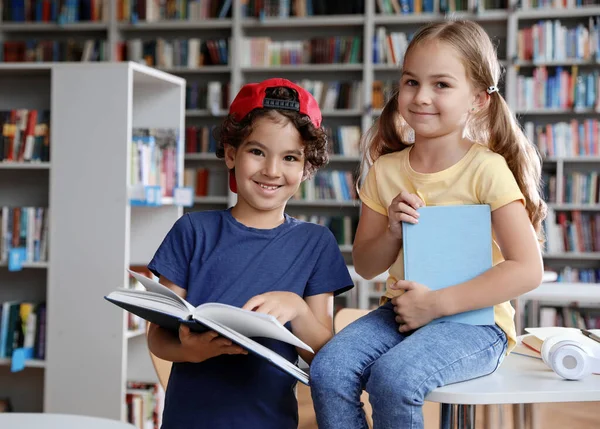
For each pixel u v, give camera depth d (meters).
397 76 5.83
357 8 5.71
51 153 3.20
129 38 6.15
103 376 3.12
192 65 5.89
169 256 1.43
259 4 5.81
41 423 1.31
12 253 3.20
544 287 3.21
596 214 5.62
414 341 1.25
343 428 1.23
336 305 5.80
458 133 1.40
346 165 5.93
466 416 1.28
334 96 5.77
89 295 3.14
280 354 1.36
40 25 5.99
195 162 6.13
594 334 1.58
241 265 1.38
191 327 1.17
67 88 3.19
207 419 1.33
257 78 5.99
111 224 3.13
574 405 3.75
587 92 5.43
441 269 1.33
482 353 1.28
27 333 3.36
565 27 5.51
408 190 1.45
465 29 1.38
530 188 1.43
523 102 5.49
